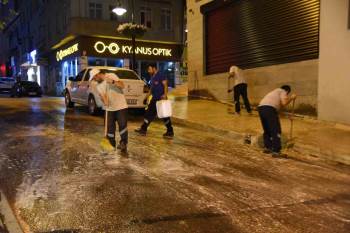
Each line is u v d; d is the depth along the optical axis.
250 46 15.36
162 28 35.47
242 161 7.86
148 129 11.69
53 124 12.27
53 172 6.75
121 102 8.41
